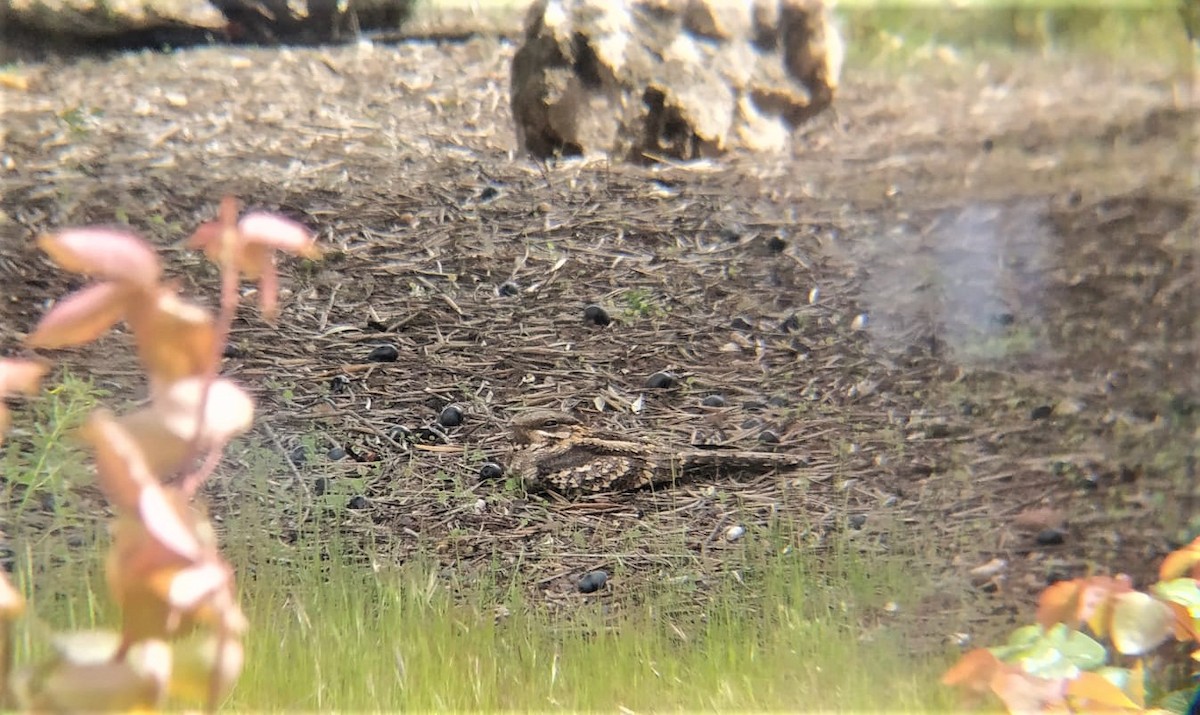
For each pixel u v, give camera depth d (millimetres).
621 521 8617
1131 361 11219
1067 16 25359
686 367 10914
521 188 14438
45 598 6355
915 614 7180
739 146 16297
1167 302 12438
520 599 7355
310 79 18141
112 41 19078
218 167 14477
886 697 5789
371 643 6238
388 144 15672
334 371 10539
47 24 18531
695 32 16266
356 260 12477
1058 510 8719
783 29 16875
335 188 14117
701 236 13492
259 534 7961
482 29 21219
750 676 6176
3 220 12477
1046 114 19453
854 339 11547
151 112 16203
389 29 21062
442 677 5949
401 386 10367
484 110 17281
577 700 5969
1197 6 13430
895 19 25266
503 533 8398
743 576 7828
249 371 10391
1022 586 7645
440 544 8211
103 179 13797
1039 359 11297
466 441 9641
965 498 8938
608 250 13000
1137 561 7953
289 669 5809
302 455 9250
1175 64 22625
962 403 10469
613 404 10234
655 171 15328
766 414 10219
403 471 9156
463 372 10648
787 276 12719
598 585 7727
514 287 12141
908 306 12164
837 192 15078
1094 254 13594
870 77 21672
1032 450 9688
